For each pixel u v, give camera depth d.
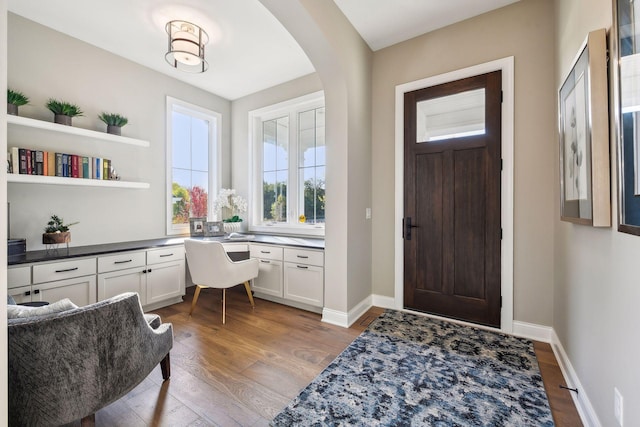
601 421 1.30
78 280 2.47
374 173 3.12
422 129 2.83
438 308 2.79
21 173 2.35
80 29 2.68
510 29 2.40
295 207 3.86
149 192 3.44
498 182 2.47
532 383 1.76
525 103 2.35
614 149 1.17
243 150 4.29
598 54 1.24
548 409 1.54
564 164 1.78
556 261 2.18
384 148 3.05
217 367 1.96
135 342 1.40
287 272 3.15
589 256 1.48
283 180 4.00
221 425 1.45
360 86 2.84
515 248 2.41
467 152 2.60
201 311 3.04
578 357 1.62
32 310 1.21
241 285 3.96
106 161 2.90
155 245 3.05
